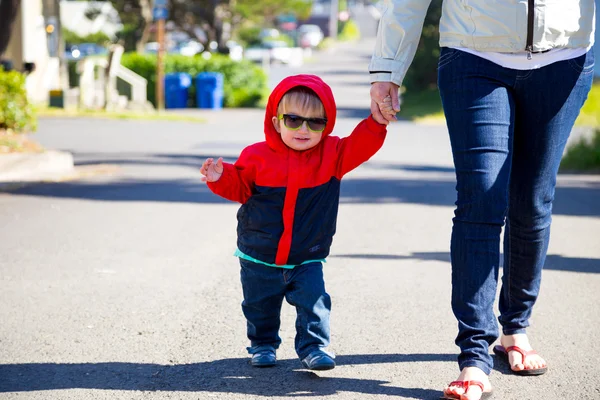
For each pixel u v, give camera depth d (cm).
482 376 469
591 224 1132
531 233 516
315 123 499
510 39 466
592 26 482
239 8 5944
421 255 921
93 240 991
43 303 712
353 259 895
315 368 513
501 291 549
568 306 705
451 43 479
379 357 567
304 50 11394
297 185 506
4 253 916
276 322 551
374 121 502
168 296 734
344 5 16650
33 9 3506
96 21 6425
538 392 502
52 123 2773
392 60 491
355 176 1686
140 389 511
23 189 1412
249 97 3906
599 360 564
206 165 505
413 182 1598
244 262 529
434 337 613
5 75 1730
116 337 618
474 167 471
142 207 1245
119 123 2866
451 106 478
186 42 7900
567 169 1873
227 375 534
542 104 480
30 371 545
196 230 1064
